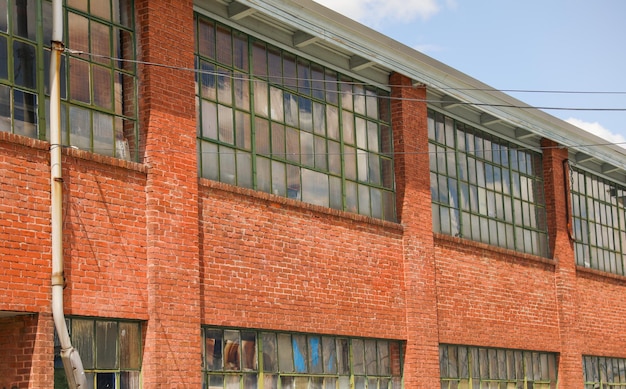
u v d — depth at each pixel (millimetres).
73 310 14141
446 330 21828
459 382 22250
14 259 13445
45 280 13789
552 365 25797
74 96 14977
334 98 20188
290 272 18016
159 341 15250
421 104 22078
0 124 13781
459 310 22391
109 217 14906
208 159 17047
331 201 19594
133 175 15398
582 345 26688
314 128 19531
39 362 13562
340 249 19281
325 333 18578
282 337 17859
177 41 16406
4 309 13242
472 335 22641
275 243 17812
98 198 14781
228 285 16734
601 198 29516
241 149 17750
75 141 14867
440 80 22297
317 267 18641
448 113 23422
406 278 20828
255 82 18328
